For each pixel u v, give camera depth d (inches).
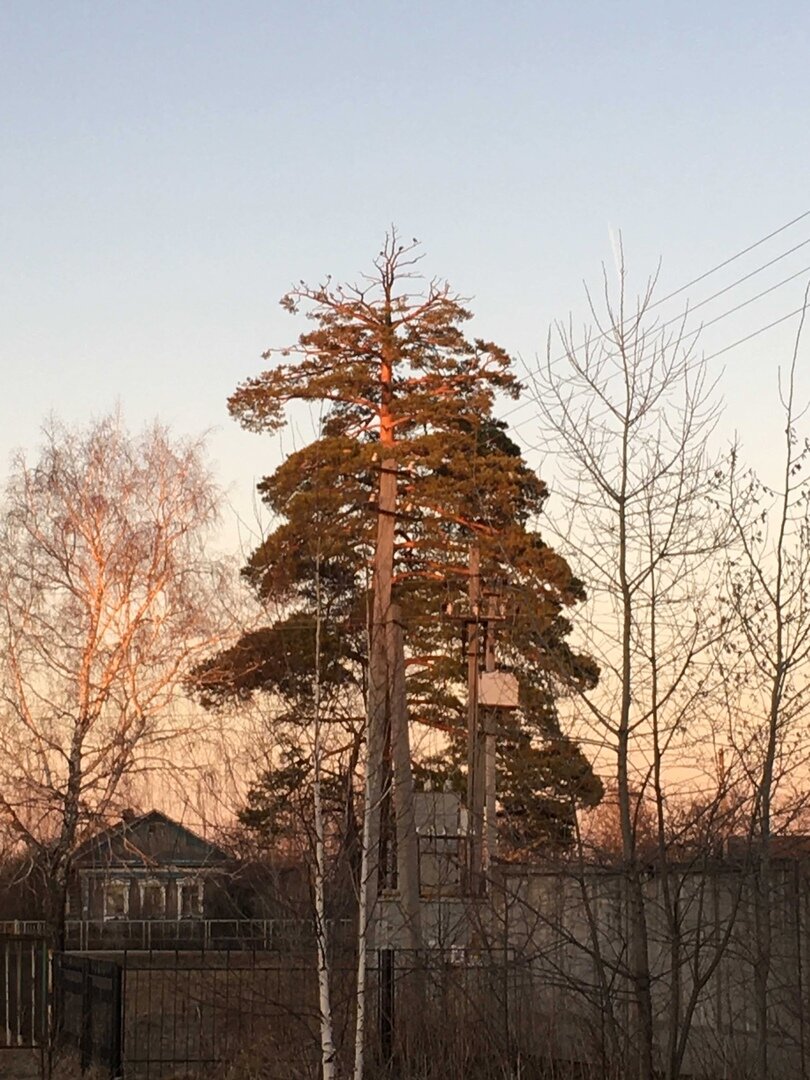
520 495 858.1
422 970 474.6
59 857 968.9
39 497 1017.5
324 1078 405.4
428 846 575.5
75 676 987.9
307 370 1109.1
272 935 479.5
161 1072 601.3
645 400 382.6
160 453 1047.0
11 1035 744.3
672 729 375.9
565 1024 444.1
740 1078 395.2
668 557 377.4
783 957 402.3
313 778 423.5
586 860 385.1
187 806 793.6
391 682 464.4
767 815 371.9
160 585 1001.5
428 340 1101.7
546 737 383.6
